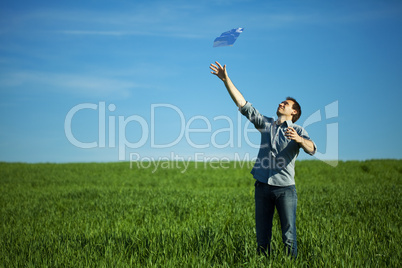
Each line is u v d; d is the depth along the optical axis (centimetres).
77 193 1723
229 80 620
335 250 575
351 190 1600
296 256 562
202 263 538
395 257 559
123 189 1872
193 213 1074
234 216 957
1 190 2036
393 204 1161
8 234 829
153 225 873
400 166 2877
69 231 848
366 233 738
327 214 1011
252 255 576
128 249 645
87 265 552
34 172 3058
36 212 1245
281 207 576
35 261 580
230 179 2539
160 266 547
